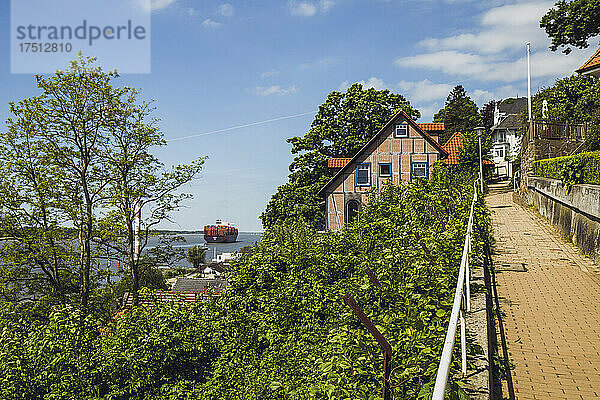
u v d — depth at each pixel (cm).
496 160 7506
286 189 4853
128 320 961
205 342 941
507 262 1320
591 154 1521
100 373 868
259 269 1100
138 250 2795
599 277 1160
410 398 444
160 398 843
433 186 1755
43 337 898
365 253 1099
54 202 2544
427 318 536
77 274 2603
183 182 2872
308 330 879
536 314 912
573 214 1588
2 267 2403
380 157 4156
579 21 2959
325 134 4881
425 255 802
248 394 773
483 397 478
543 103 3875
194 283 2470
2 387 815
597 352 744
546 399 616
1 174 2498
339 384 477
